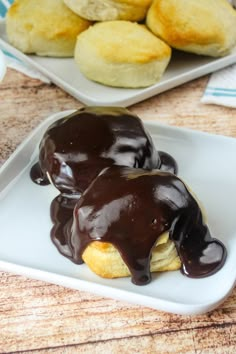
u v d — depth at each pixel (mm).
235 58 549
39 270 368
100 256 362
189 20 531
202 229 377
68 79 529
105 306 371
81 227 367
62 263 378
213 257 369
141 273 359
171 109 519
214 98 517
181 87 541
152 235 357
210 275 363
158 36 539
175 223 363
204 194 420
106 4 537
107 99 504
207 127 501
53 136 417
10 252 385
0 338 358
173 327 360
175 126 480
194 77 535
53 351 351
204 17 535
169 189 370
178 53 557
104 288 356
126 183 371
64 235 391
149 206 361
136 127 421
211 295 355
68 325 363
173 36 528
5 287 383
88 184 403
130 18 550
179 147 455
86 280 365
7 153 476
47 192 423
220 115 513
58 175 408
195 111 517
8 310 371
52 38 540
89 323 363
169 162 443
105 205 363
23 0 557
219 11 548
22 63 557
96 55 509
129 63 505
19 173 436
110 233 358
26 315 368
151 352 350
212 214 405
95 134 410
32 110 518
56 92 537
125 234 357
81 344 354
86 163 403
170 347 352
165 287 361
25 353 351
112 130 413
